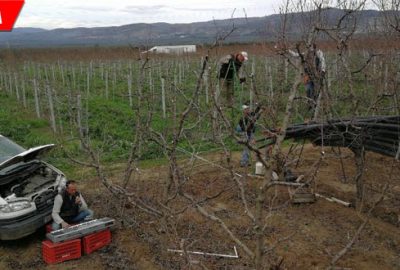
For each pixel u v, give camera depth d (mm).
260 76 11383
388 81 8680
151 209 5836
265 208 7883
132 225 7367
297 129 7219
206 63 4703
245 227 7242
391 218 7672
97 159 6883
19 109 18391
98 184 9531
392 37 8609
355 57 12359
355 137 6766
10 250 6938
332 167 10234
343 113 9164
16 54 34375
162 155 11312
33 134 14000
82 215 7238
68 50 36812
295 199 7980
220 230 7145
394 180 9438
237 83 12086
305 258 6277
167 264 6250
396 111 9719
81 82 25750
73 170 10625
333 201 8250
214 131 4359
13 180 7340
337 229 7199
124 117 15219
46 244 6477
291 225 7309
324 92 5727
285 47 4625
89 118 15000
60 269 6297
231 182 9180
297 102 8508
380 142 7148
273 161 3762
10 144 8094
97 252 6719
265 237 6875
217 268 6047
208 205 8164
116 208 8039
